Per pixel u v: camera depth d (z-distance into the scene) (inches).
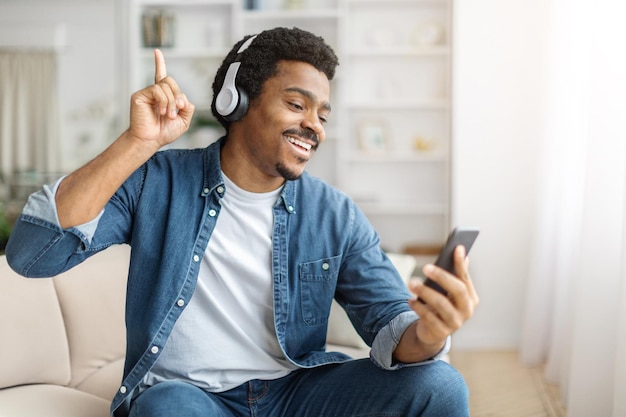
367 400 53.4
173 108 47.4
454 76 145.4
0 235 174.4
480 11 144.2
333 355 58.4
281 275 55.6
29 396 61.8
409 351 51.8
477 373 127.3
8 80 192.1
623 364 78.4
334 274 57.5
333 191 59.9
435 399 51.9
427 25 182.4
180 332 54.1
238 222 55.6
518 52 143.8
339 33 184.1
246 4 187.5
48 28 190.9
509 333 146.3
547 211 128.0
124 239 55.1
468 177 145.9
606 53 89.8
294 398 56.3
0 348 64.2
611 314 90.0
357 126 189.6
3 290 66.2
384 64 186.5
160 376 54.6
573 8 114.6
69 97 191.6
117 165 47.3
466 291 44.3
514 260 145.6
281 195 56.4
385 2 184.2
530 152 144.3
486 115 145.0
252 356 55.6
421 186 188.5
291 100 52.6
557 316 118.2
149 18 190.5
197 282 54.4
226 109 53.5
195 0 187.5
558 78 123.6
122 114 190.4
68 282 73.5
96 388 70.4
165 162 56.2
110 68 190.1
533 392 115.2
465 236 45.2
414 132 187.3
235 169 55.2
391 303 55.7
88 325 73.5
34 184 191.8
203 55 187.8
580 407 93.0
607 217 90.3
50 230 47.5
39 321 67.4
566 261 116.4
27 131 192.4
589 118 95.7
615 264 89.8
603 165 90.6
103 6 189.3
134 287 54.1
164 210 54.8
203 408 49.6
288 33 53.6
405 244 187.6
